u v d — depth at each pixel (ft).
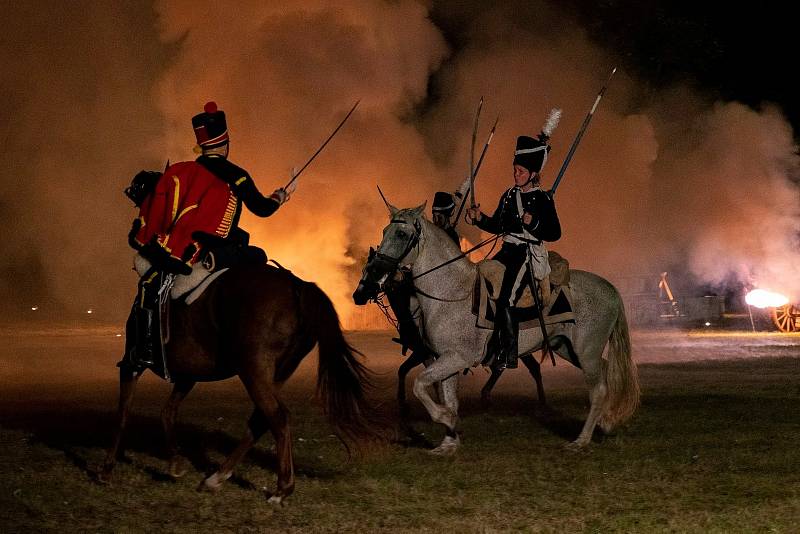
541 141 30.42
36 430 33.60
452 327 29.48
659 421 35.24
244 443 24.77
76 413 38.52
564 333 30.96
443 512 23.02
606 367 31.65
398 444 31.22
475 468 27.53
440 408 29.35
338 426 23.53
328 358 23.45
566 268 30.83
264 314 23.26
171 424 26.50
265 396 23.27
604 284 31.76
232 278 23.97
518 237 30.09
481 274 29.86
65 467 27.22
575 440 30.99
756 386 46.32
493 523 22.06
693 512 22.72
